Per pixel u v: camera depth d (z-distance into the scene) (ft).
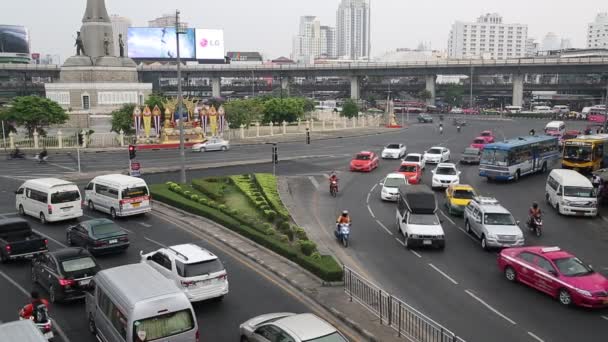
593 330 61.52
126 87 320.09
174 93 620.90
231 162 191.42
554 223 112.37
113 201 111.75
